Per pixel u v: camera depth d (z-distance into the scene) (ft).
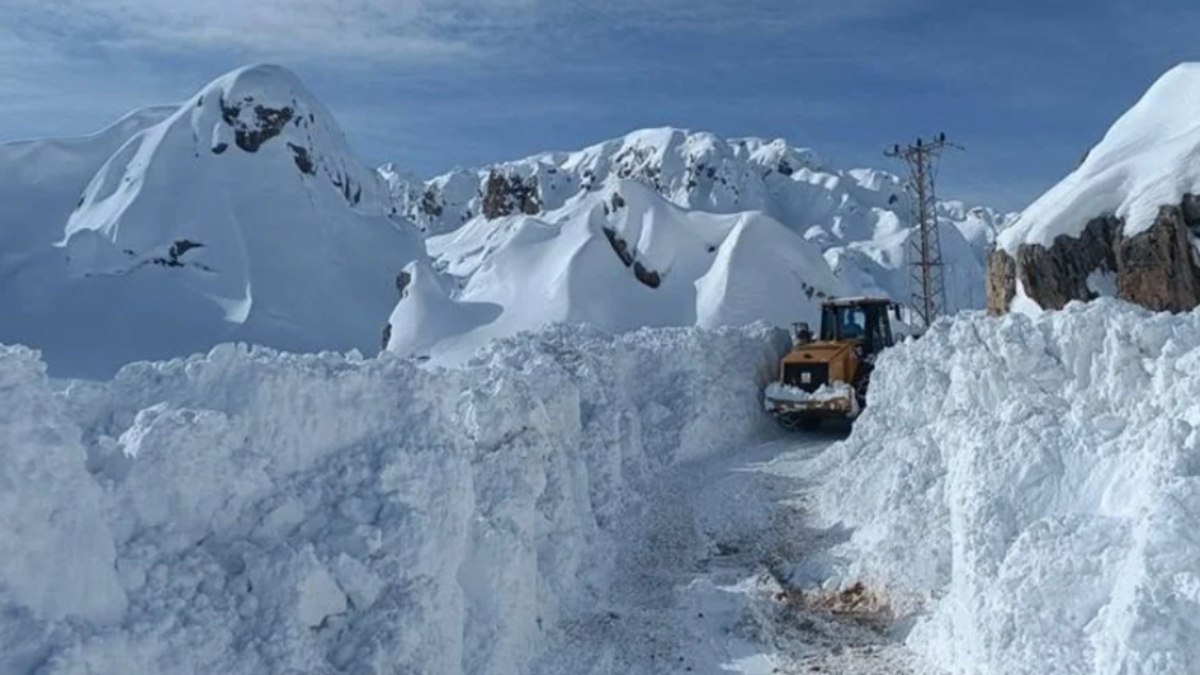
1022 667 22.12
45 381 19.60
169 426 21.49
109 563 18.99
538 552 30.86
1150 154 46.98
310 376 24.85
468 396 30.86
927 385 39.68
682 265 102.32
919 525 32.40
